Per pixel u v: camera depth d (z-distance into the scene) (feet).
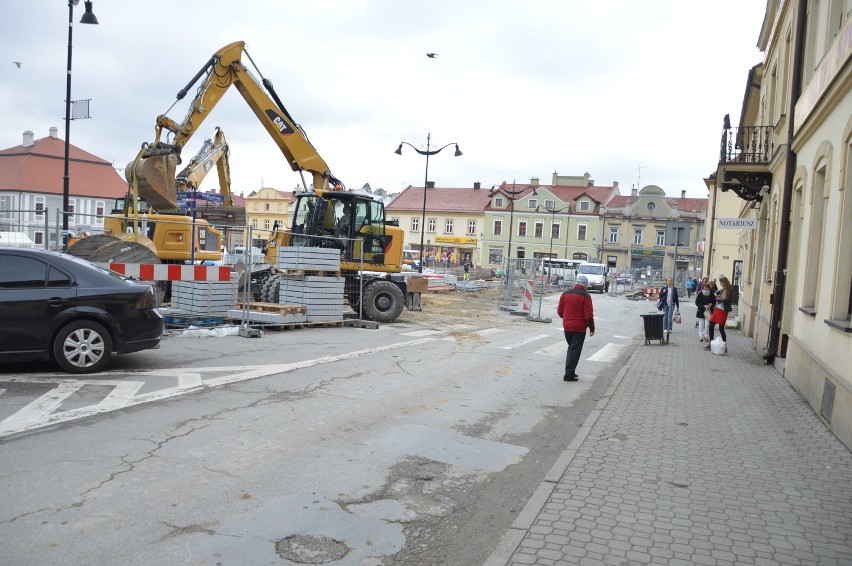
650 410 27.02
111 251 43.47
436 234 268.00
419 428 22.76
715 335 56.44
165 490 15.49
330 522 14.43
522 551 13.23
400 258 60.90
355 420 23.07
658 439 22.39
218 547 12.82
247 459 18.12
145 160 54.90
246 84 58.95
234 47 58.44
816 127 31.14
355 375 31.32
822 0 31.68
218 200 88.69
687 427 24.17
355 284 57.93
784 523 15.20
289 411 23.62
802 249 33.01
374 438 21.07
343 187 63.57
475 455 20.20
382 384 29.73
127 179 56.59
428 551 13.41
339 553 13.00
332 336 45.55
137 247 44.14
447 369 35.32
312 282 49.29
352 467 18.13
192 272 40.14
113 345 28.09
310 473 17.40
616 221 245.45
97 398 23.52
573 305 34.42
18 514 13.73
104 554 12.22
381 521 14.73
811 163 31.83
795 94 36.94
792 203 38.40
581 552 13.26
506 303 87.10
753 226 48.19
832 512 15.98
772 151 47.98
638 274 210.38
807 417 26.11
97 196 196.95
